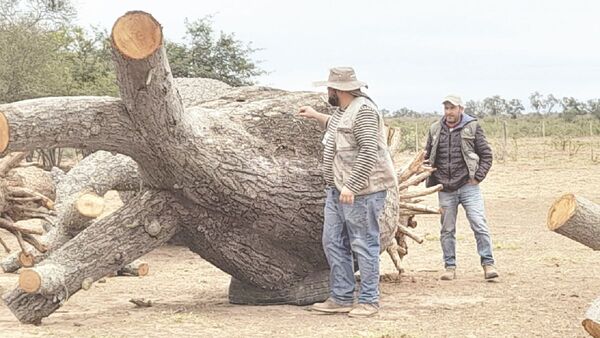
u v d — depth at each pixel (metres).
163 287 12.27
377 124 9.88
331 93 10.18
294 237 10.56
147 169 10.01
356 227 9.94
